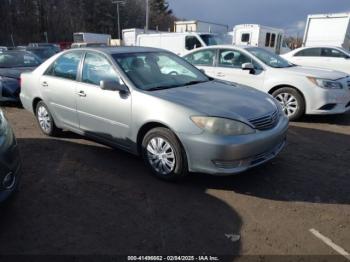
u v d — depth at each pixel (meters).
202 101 3.74
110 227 3.10
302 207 3.40
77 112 4.77
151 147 3.94
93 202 3.51
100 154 4.79
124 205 3.46
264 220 3.19
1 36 55.03
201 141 3.45
